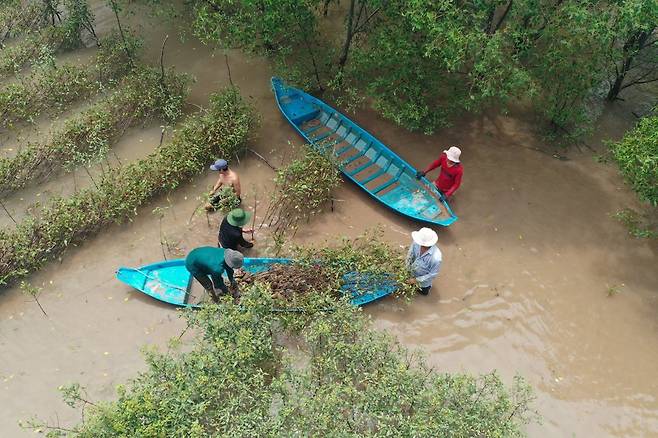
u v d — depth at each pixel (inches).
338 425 271.7
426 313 359.3
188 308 315.0
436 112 463.8
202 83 534.3
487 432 269.6
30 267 371.6
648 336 348.8
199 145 434.3
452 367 332.8
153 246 394.0
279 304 333.1
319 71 535.8
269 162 458.0
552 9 409.4
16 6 593.0
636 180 349.1
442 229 406.6
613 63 439.2
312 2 456.4
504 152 470.6
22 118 484.7
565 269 383.9
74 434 290.5
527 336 348.5
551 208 423.8
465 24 399.5
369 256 358.6
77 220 381.1
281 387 282.0
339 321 318.3
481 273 380.8
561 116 454.3
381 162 452.1
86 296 362.9
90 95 510.6
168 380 288.5
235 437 261.4
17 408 310.8
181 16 598.2
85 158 449.7
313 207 419.2
